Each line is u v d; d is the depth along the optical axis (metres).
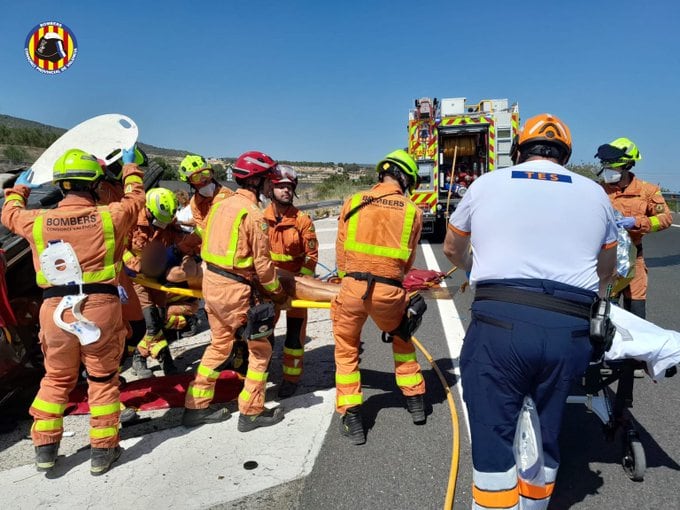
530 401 2.39
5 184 3.87
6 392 4.01
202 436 3.74
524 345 2.20
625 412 3.12
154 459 3.44
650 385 4.36
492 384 2.29
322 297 4.22
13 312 4.00
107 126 4.27
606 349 2.54
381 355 5.29
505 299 2.27
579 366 2.27
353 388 3.61
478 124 13.22
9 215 3.36
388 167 3.67
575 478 3.11
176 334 6.17
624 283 4.57
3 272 3.73
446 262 10.59
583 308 2.26
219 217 3.76
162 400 4.24
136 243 4.57
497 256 2.33
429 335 5.79
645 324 3.10
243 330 3.74
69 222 3.21
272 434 3.73
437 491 3.02
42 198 5.36
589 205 2.30
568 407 4.04
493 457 2.32
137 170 3.68
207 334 6.33
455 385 4.46
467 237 2.66
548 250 2.27
